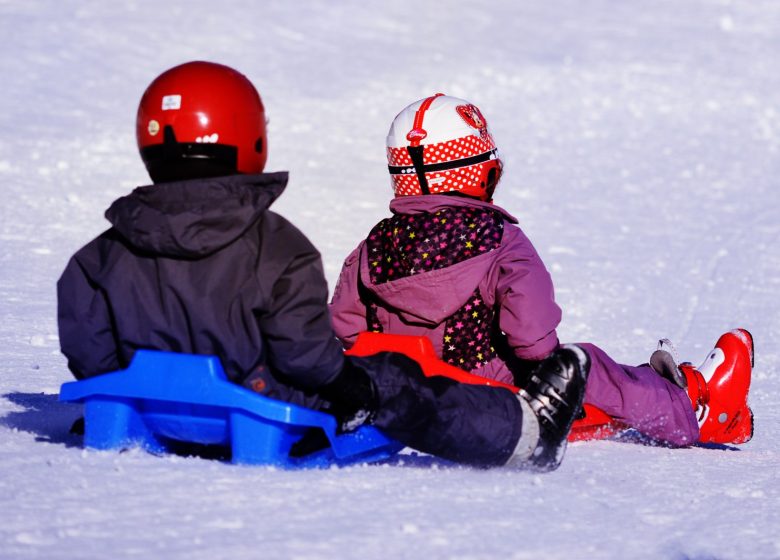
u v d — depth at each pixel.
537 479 10.59
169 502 8.92
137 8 69.56
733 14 82.44
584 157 46.59
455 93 57.88
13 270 24.38
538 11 80.94
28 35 59.94
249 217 9.95
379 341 11.76
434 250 12.09
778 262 30.94
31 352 17.41
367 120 51.09
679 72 65.25
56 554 7.61
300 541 8.12
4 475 9.52
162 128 10.19
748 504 10.31
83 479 9.46
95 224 29.98
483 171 12.59
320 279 10.23
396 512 9.09
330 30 71.25
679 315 24.56
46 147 39.50
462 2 81.62
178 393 10.03
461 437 10.70
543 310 11.78
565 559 8.22
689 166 45.72
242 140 10.31
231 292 10.09
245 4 74.06
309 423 10.15
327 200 35.84
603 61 67.44
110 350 10.59
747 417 13.69
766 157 47.88
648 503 10.12
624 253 31.44
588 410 13.12
